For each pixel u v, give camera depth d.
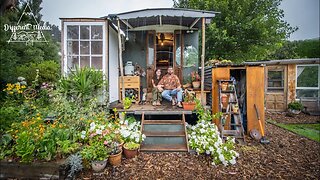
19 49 9.62
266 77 9.71
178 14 5.12
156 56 7.40
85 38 5.45
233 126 5.46
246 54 12.29
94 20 5.41
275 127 6.77
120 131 4.00
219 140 4.07
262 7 12.32
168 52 7.50
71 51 5.46
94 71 5.02
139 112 5.06
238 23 11.54
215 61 6.68
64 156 3.37
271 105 9.70
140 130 4.46
